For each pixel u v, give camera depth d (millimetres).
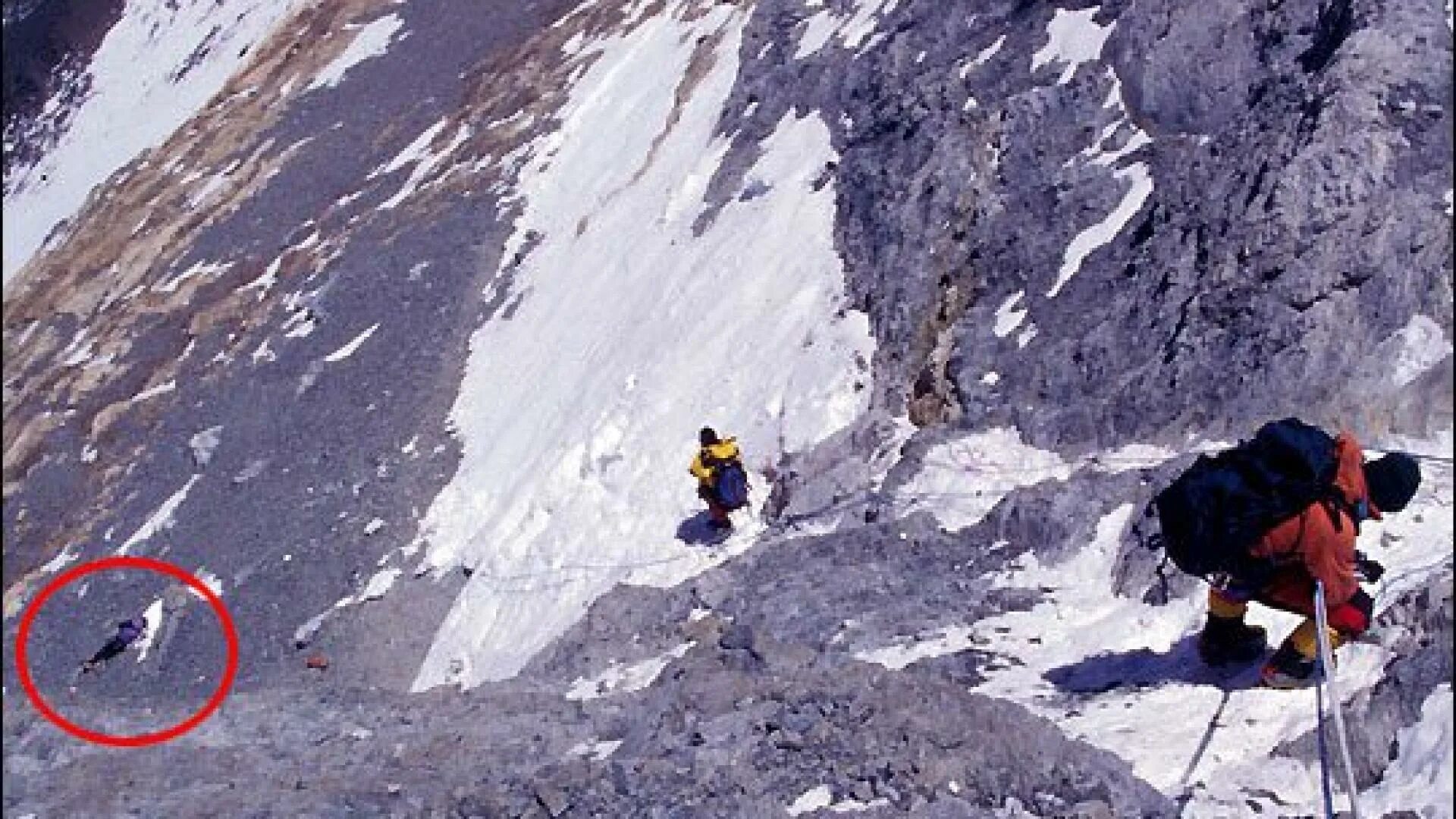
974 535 12164
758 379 16781
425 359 23094
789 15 23281
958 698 8039
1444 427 10141
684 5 27797
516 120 28891
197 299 31141
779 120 21047
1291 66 13781
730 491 14742
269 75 41875
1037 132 16125
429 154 30422
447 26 36500
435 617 17219
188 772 10094
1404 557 8742
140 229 37125
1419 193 11539
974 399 14039
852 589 11922
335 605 18469
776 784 7523
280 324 27344
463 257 25219
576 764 8172
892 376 15500
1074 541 11156
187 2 55125
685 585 13688
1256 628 8102
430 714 10828
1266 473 7281
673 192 21641
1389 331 10977
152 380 28797
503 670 15141
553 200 25234
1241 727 7531
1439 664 7094
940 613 10984
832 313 16656
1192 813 6836
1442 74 12086
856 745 7691
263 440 23703
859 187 17953
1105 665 9016
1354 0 13211
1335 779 6930
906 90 18516
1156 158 14648
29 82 58312
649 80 26219
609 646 12922
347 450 21891
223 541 21656
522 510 17672
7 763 11227
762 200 19547
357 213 29922
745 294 18109
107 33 57344
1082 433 12688
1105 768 7156
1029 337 14227
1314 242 11805
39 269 40375
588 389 18969
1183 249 13156
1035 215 15438
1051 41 17062
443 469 20062
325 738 10500
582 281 21984
